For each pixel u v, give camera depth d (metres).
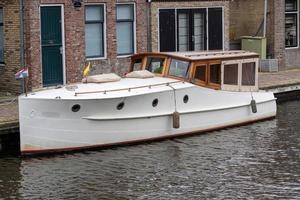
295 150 17.12
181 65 19.08
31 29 20.97
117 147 17.42
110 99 16.92
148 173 15.23
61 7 21.64
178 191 13.98
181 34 25.31
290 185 14.34
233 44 29.09
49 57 21.53
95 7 22.55
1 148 17.12
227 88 19.77
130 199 13.53
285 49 29.44
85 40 22.41
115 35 23.08
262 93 20.81
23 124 16.36
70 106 16.52
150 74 19.00
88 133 16.92
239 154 16.78
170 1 24.66
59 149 16.72
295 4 29.86
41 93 16.77
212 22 26.23
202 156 16.62
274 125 20.23
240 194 13.80
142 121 17.67
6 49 21.58
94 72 22.62
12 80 21.47
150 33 24.19
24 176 15.05
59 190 14.10
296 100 24.89
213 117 19.31
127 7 23.50
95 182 14.60
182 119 18.47
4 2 21.38
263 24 29.05
